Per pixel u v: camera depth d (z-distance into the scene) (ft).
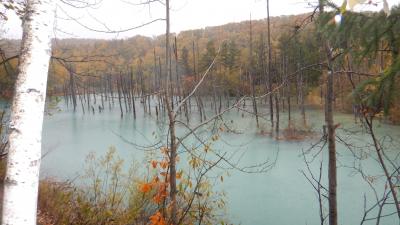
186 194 20.94
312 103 131.23
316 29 10.13
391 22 7.70
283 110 111.04
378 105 8.87
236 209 31.37
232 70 127.95
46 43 8.18
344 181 38.09
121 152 55.77
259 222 29.12
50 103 29.50
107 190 25.12
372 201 33.19
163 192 17.35
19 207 7.62
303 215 30.73
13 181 7.64
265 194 35.32
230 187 37.14
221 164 44.70
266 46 123.44
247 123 87.51
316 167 46.11
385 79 7.52
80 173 42.22
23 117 7.82
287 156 52.13
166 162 17.90
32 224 7.80
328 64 18.79
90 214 19.90
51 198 23.45
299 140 65.10
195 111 124.98
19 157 7.74
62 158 54.08
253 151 54.85
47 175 42.47
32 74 7.96
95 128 92.94
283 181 39.65
